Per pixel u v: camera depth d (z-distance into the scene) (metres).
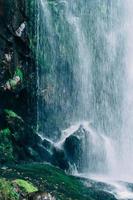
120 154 30.25
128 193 22.27
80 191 20.33
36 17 29.28
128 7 34.00
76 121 30.52
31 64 28.62
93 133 28.88
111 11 33.50
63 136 29.17
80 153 27.25
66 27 31.27
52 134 29.22
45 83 29.53
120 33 33.47
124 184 22.97
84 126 29.73
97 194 20.72
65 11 31.53
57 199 17.56
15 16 27.28
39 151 24.73
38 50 29.33
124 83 32.66
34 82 28.73
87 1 32.69
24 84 27.75
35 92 28.75
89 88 31.48
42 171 21.08
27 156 23.80
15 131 24.36
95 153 28.19
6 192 14.62
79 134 27.69
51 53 30.23
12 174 19.58
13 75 26.86
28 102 28.14
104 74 32.25
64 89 30.50
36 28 29.28
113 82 32.38
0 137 23.66
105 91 31.97
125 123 31.78
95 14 32.78
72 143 27.09
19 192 15.54
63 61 30.77
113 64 32.69
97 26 32.72
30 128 25.34
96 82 31.84
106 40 32.81
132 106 32.28
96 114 31.28
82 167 27.14
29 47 28.36
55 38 30.62
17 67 27.28
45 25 30.03
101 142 28.75
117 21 33.59
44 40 29.88
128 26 33.84
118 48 33.16
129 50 33.44
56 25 30.84
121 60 33.03
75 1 32.22
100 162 28.39
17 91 27.03
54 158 25.14
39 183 19.03
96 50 32.34
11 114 24.88
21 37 27.64
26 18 28.16
